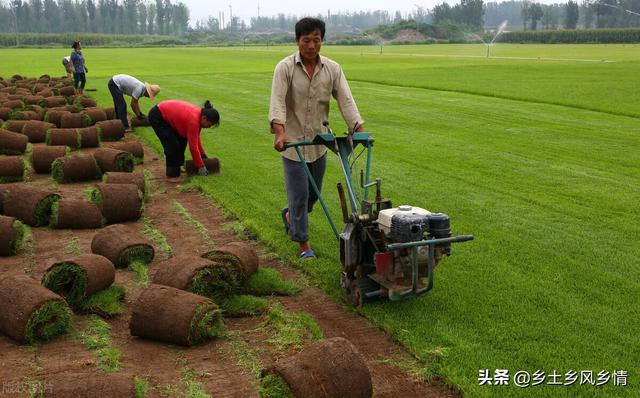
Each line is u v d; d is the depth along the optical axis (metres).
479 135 13.09
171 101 9.47
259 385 4.02
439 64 40.56
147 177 9.85
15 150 11.25
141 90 13.81
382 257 4.96
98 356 4.35
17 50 89.38
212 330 4.59
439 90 22.77
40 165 9.99
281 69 5.82
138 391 3.66
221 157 11.05
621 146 11.84
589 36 102.44
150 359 4.36
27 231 7.14
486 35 121.25
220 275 5.10
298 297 5.48
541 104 18.31
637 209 7.78
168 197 8.74
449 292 5.41
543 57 50.91
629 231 6.97
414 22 125.38
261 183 9.27
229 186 9.10
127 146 10.69
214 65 42.84
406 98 19.97
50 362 4.27
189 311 4.48
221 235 7.13
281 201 8.34
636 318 4.93
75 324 4.87
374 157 10.86
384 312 5.04
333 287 5.61
